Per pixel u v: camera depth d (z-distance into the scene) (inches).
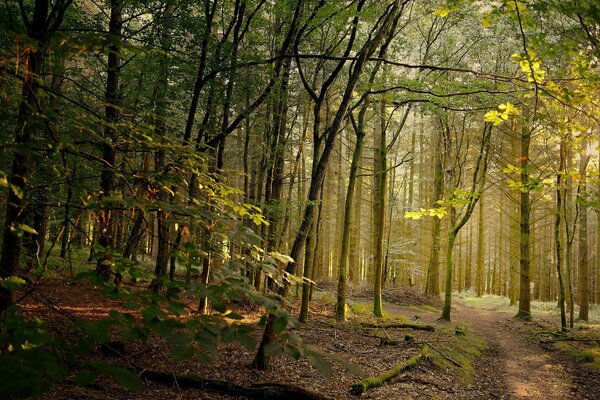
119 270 84.4
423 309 776.3
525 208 710.5
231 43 325.7
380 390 275.6
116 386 206.8
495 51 625.0
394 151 1061.1
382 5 425.7
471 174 1082.1
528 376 371.2
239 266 94.0
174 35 321.1
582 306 701.3
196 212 99.7
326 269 1041.5
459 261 1358.3
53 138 93.7
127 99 323.9
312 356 64.1
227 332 68.0
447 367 354.3
